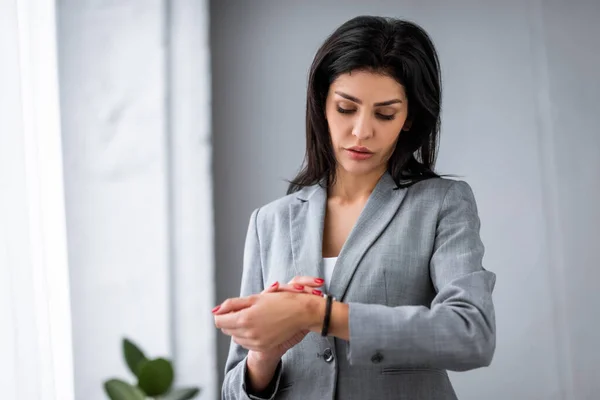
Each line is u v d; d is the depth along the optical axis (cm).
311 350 160
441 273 153
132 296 317
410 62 156
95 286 315
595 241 329
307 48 347
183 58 331
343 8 347
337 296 158
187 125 330
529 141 335
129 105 323
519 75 338
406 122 169
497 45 340
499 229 333
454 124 338
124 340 210
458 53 341
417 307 139
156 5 327
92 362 311
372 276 157
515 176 335
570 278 329
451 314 137
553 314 328
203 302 326
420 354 134
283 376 163
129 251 318
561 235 330
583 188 332
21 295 187
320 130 173
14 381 180
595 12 337
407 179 171
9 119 188
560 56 337
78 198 317
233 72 347
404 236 160
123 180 321
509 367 328
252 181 344
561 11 338
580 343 326
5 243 182
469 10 342
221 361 334
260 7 349
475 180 336
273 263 172
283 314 137
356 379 156
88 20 323
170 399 204
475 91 339
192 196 328
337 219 172
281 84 347
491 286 149
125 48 324
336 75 158
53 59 249
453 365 136
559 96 336
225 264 340
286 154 345
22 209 189
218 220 342
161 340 316
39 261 206
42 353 202
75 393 308
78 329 312
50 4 249
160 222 321
